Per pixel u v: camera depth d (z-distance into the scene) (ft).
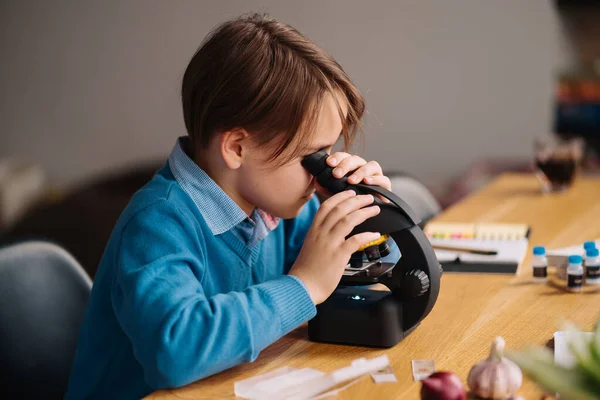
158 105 13.21
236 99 3.62
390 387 3.08
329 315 3.63
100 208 11.19
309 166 3.76
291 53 3.66
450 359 3.39
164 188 3.86
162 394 3.14
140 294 3.34
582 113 11.68
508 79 11.75
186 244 3.70
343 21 12.12
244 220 4.12
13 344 4.16
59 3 13.25
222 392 3.15
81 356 4.02
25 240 4.34
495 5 11.61
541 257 4.53
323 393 3.04
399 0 11.90
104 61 13.26
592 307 4.06
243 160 3.76
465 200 7.15
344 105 3.75
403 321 3.63
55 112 13.64
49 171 13.85
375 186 3.74
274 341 3.60
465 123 12.00
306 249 3.58
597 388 2.22
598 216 6.26
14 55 13.58
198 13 12.75
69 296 4.37
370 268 3.78
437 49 11.91
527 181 7.95
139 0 12.92
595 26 11.73
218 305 3.29
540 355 2.31
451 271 4.82
